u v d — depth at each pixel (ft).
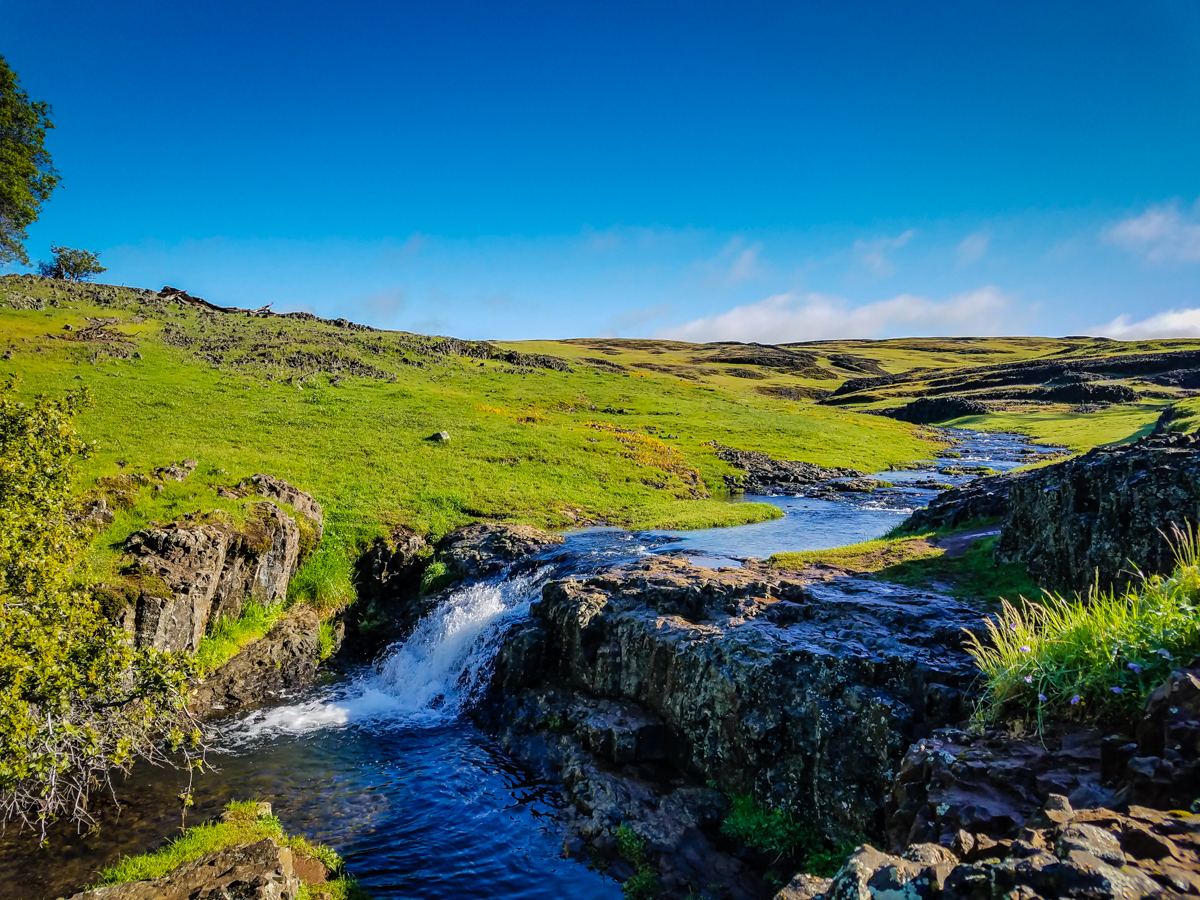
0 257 166.61
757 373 565.94
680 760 44.91
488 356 289.53
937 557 62.59
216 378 169.89
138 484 74.95
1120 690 21.76
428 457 127.75
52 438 43.14
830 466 178.81
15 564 35.88
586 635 54.49
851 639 43.24
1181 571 25.17
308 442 125.59
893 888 15.10
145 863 35.24
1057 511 49.24
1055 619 27.55
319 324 282.97
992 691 27.55
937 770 23.97
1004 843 16.58
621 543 90.94
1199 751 17.20
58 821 40.04
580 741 48.26
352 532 86.07
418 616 75.36
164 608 53.42
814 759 37.93
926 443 237.45
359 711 59.36
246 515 69.87
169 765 47.80
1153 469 41.96
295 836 40.14
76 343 176.45
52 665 32.96
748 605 51.16
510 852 39.09
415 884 36.32
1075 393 367.45
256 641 63.77
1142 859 13.98
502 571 79.61
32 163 144.66
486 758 50.34
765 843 37.01
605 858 38.06
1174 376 386.32
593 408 221.05
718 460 170.81
